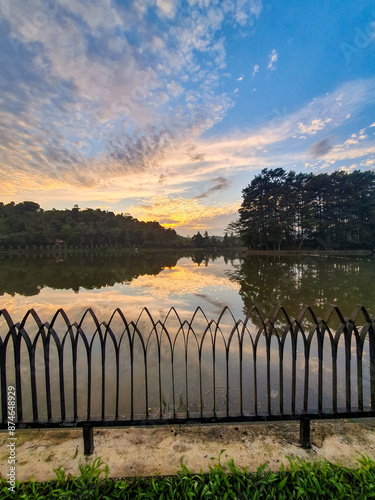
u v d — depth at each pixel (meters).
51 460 1.71
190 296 10.12
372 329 1.78
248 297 9.72
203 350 4.62
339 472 1.59
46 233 72.81
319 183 39.19
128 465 1.67
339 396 3.16
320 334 1.81
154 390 3.35
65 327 5.88
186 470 1.59
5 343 1.66
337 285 11.96
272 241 45.12
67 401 3.10
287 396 3.19
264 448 1.81
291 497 1.45
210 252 76.19
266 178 44.56
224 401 3.08
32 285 13.09
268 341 1.83
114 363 4.17
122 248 87.12
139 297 9.93
